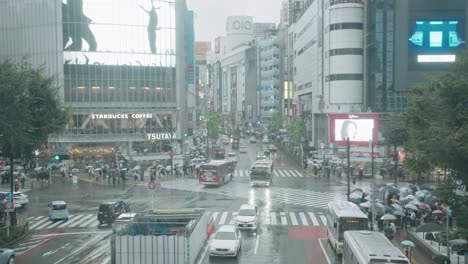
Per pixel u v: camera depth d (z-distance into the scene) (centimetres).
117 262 2256
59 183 5994
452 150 1983
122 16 8712
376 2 7975
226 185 5784
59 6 8388
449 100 2166
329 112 8562
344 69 8350
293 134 9894
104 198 4847
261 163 5919
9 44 8738
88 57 8519
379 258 1784
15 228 3288
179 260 2247
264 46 17825
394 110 8044
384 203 3894
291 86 13800
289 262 2622
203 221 2922
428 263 2638
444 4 7619
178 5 9512
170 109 9125
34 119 3603
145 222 2358
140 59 8856
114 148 8500
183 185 5769
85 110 8475
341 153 7644
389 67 8038
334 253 2806
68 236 3275
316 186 5672
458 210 2147
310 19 10588
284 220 3775
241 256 2734
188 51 11319
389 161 7112
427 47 7688
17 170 6612
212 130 13138
